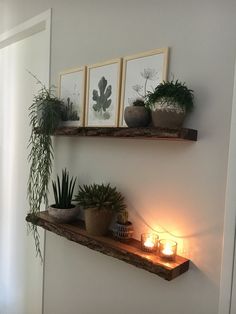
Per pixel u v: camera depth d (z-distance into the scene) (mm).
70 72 1497
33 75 1855
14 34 1916
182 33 1075
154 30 1159
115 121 1270
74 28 1492
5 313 2127
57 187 1517
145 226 1190
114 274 1317
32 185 1599
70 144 1515
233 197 949
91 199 1226
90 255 1420
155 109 1019
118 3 1287
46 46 1657
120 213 1218
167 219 1121
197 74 1033
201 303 1027
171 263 1023
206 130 1012
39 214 1498
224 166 970
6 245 2119
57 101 1481
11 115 2076
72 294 1511
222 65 974
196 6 1039
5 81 2150
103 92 1329
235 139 942
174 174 1101
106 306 1350
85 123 1411
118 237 1205
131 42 1236
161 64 1123
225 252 968
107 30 1334
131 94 1217
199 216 1034
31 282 1845
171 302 1113
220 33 981
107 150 1336
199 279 1032
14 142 2039
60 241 1578
